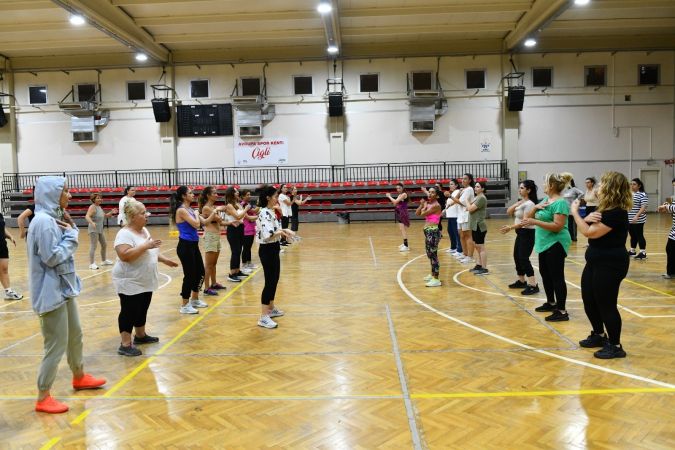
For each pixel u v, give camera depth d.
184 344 4.77
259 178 20.33
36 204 3.38
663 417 3.09
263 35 18.05
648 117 19.66
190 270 5.87
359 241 13.12
